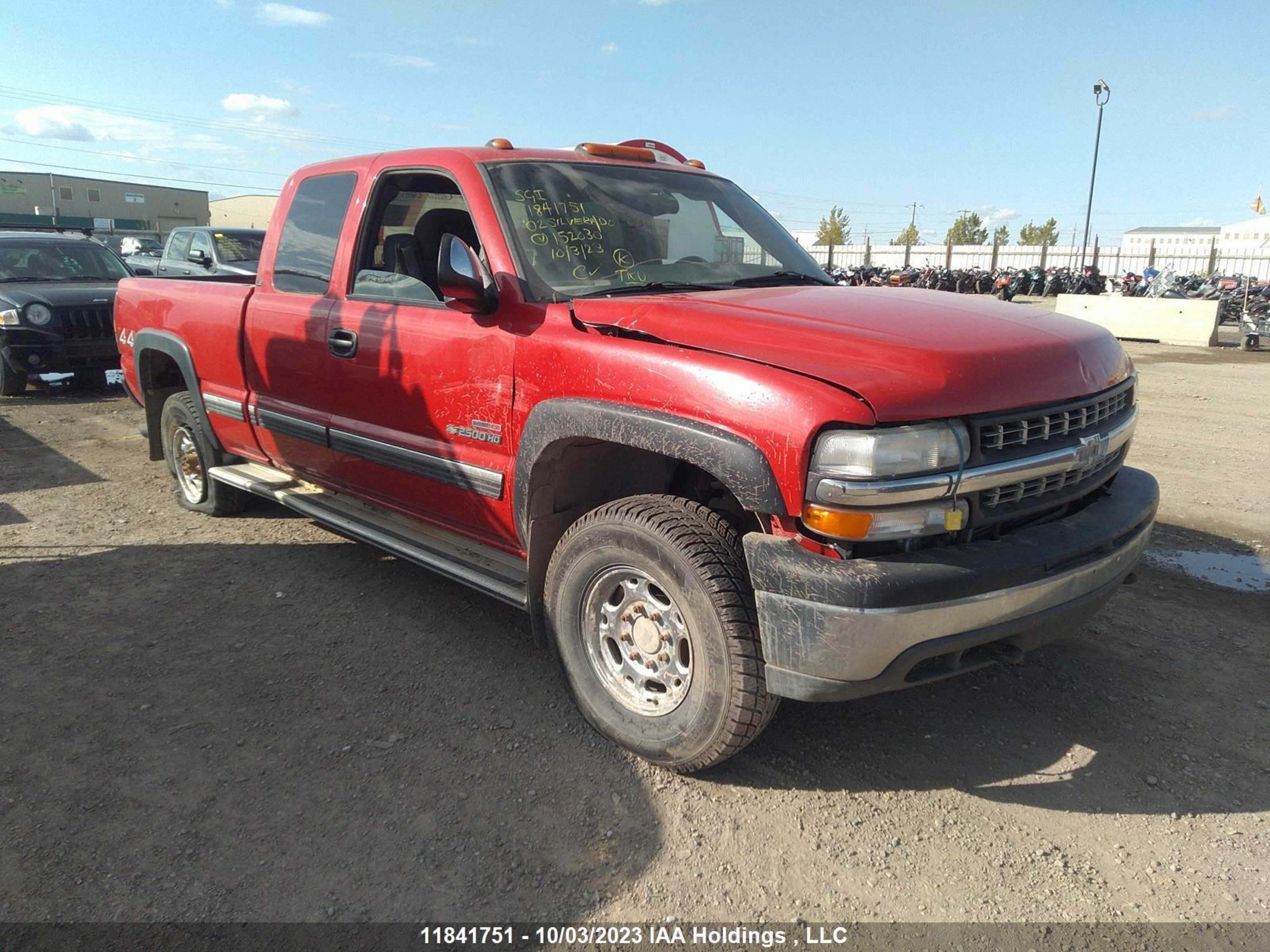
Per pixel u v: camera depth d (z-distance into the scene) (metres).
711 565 2.56
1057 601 2.56
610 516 2.80
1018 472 2.48
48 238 10.52
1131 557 2.85
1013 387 2.50
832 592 2.29
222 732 3.07
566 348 2.89
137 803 2.68
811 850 2.52
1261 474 6.55
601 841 2.55
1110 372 2.87
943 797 2.77
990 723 3.18
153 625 3.88
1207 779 2.86
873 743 3.05
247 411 4.50
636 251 3.42
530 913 2.28
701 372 2.53
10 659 3.56
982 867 2.46
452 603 4.14
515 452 3.13
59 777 2.80
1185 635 3.86
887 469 2.27
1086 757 2.98
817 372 2.38
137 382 5.52
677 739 2.74
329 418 3.99
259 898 2.31
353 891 2.34
